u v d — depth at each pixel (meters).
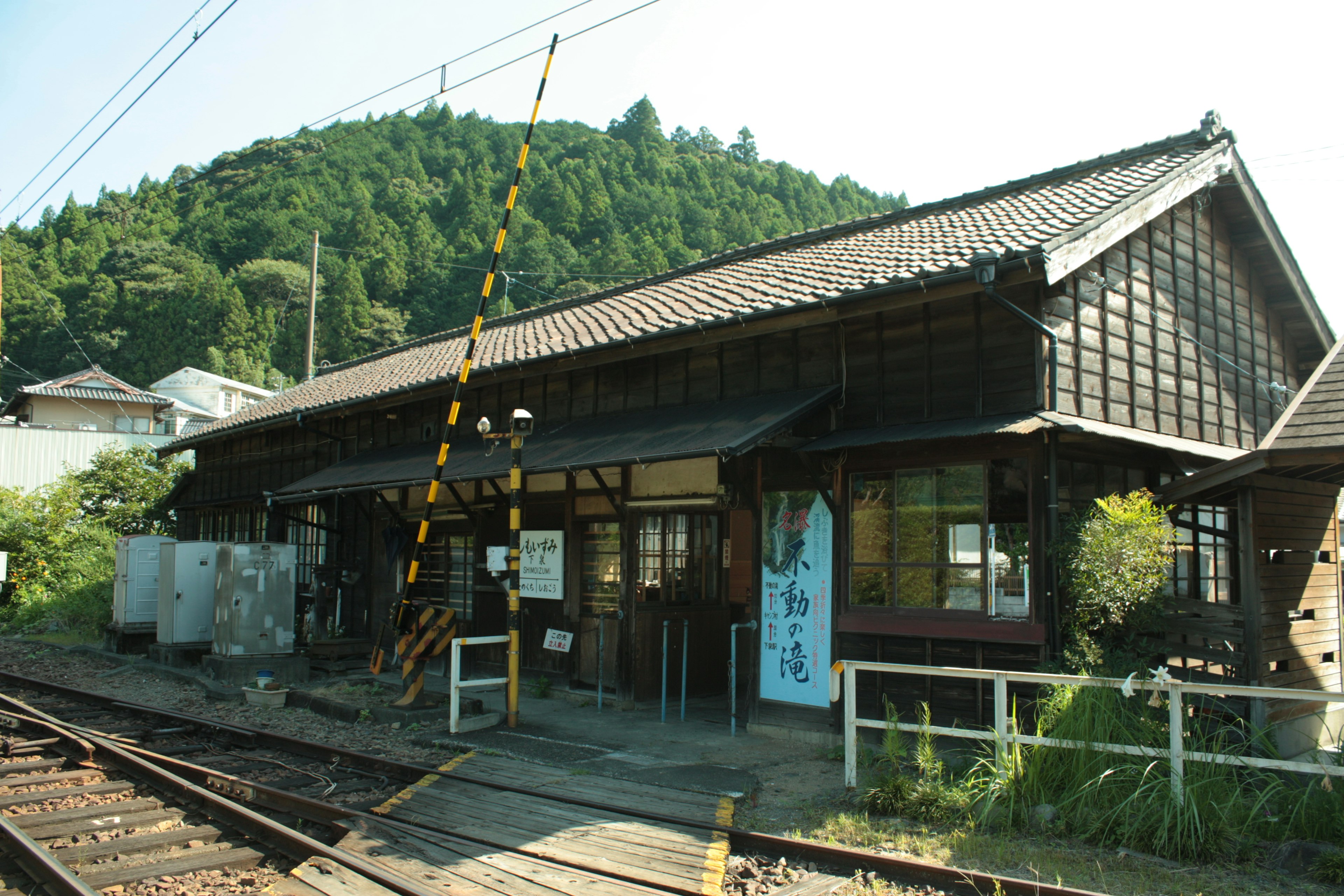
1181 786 5.09
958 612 7.18
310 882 4.71
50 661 14.57
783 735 8.24
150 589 15.37
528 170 71.38
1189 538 8.86
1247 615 6.71
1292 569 7.37
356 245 66.00
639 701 9.86
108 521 23.91
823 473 8.12
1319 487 7.91
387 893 4.57
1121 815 5.16
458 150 83.62
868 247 10.10
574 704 10.23
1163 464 8.65
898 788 5.82
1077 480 7.58
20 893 4.62
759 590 8.65
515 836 5.47
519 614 9.02
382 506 14.21
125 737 8.68
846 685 6.31
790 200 70.75
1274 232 10.26
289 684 11.84
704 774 6.88
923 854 5.05
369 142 85.69
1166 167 8.77
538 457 9.41
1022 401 7.13
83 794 6.43
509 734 8.45
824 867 5.00
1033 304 7.18
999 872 4.77
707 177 70.75
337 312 59.88
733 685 8.57
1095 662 6.23
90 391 36.19
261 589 12.31
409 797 6.36
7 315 59.56
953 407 7.53
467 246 61.62
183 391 51.12
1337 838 4.86
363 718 9.33
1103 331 7.98
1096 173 9.71
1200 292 9.61
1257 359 10.59
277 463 17.67
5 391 57.06
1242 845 4.88
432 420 13.64
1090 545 6.37
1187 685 5.13
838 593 7.90
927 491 7.50
